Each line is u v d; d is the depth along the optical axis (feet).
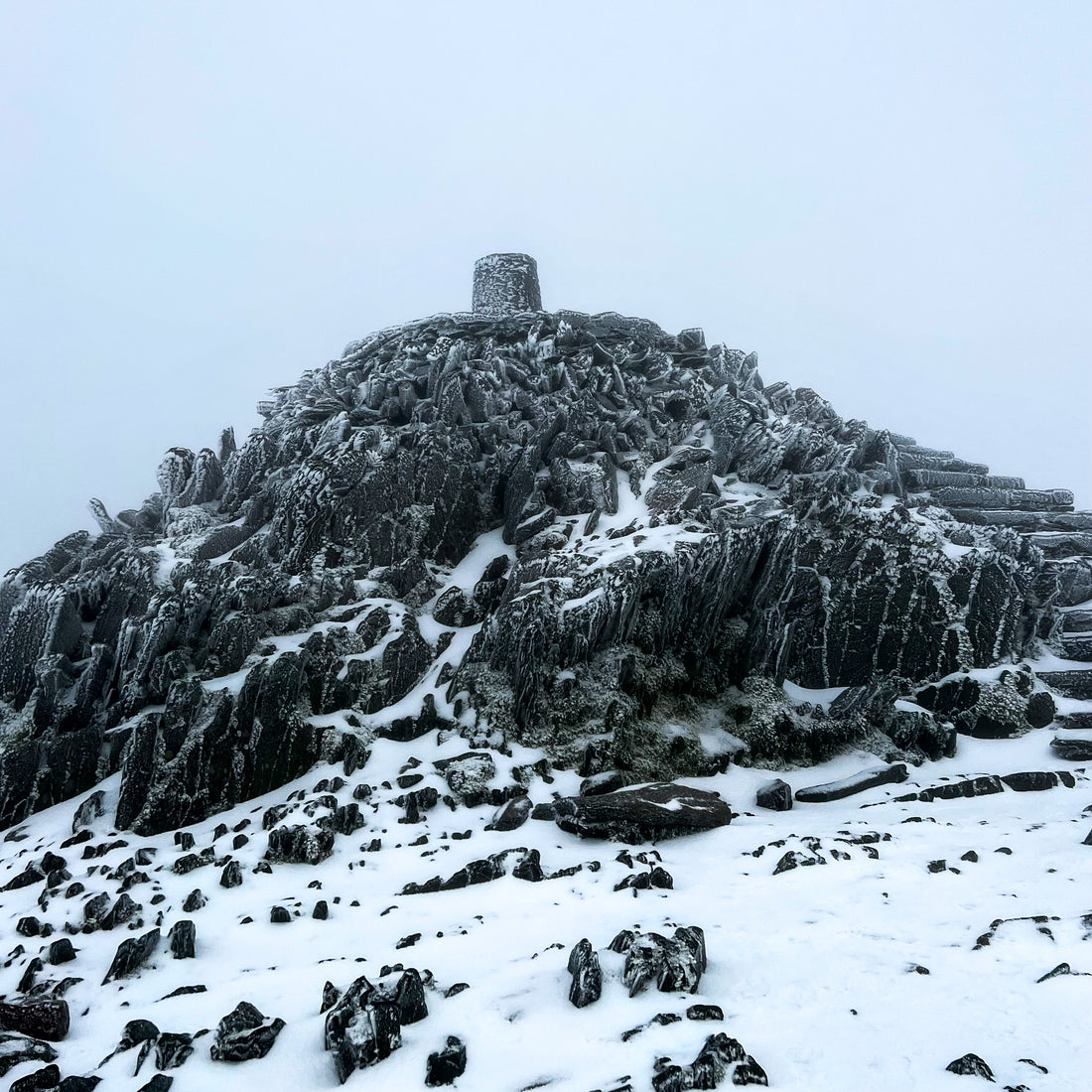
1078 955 31.45
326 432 85.05
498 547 82.28
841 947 34.06
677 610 68.44
